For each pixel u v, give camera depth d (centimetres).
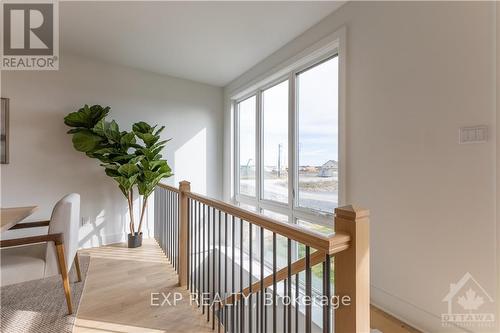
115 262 285
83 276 249
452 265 149
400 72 175
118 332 170
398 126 177
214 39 281
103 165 299
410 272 170
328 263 93
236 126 420
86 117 300
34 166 304
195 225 235
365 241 87
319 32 243
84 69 331
